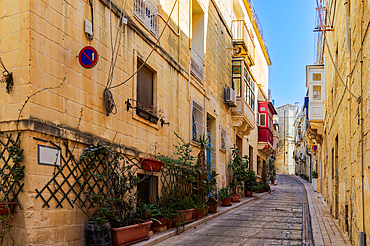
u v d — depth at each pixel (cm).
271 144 3155
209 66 1606
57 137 643
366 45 600
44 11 634
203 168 1266
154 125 1032
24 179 581
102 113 779
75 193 677
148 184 995
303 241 854
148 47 1020
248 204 1723
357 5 688
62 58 669
